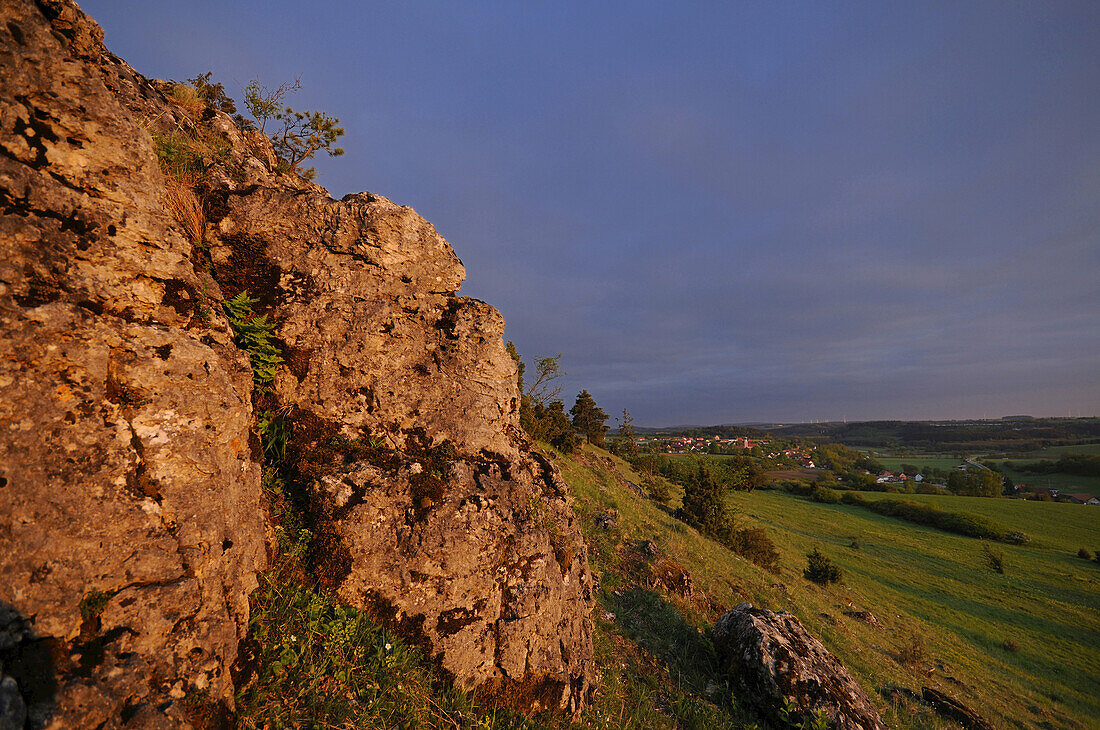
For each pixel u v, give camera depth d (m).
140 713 2.81
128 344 3.62
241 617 3.86
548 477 7.84
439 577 5.22
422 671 4.79
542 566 6.08
